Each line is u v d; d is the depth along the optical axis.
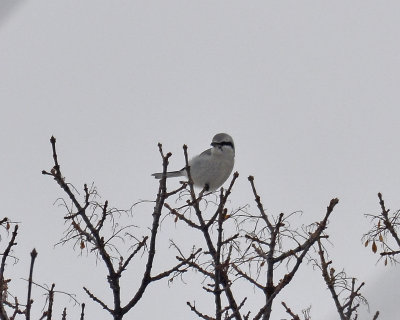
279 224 10.66
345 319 10.27
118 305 9.86
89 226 9.91
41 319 9.36
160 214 10.05
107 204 9.98
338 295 10.59
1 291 9.16
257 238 10.71
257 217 10.80
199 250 10.35
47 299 9.46
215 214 10.68
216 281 10.02
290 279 10.10
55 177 9.98
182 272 10.18
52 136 10.04
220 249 10.16
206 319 10.21
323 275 10.62
